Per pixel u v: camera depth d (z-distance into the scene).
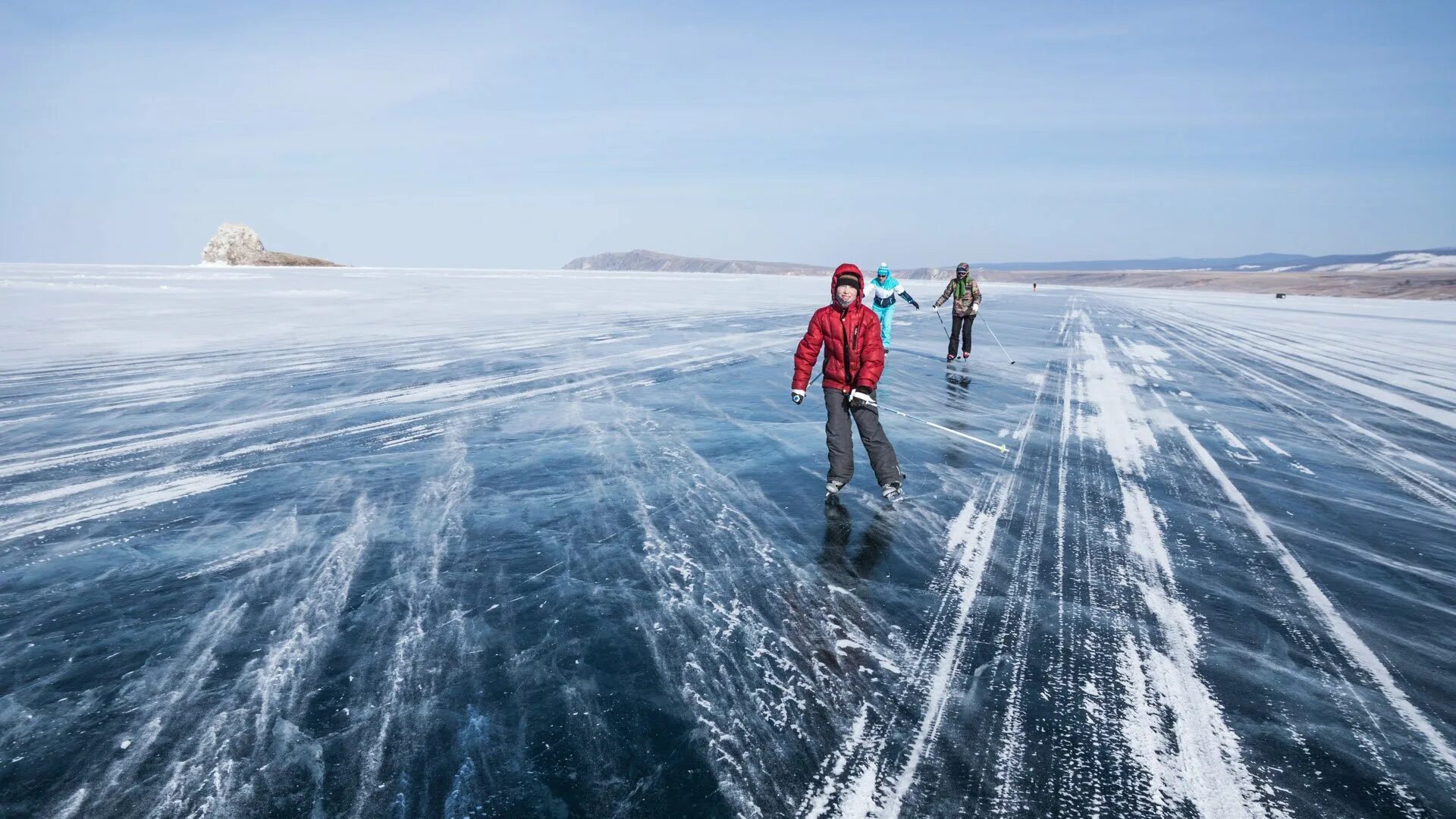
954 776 2.06
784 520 4.12
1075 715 2.36
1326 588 3.38
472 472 4.89
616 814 1.91
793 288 37.16
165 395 7.15
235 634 2.78
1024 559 3.64
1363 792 2.03
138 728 2.22
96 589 3.14
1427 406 8.14
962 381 9.37
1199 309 30.06
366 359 9.66
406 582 3.24
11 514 4.01
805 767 2.10
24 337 10.84
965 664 2.65
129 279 28.59
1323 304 36.31
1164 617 3.07
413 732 2.22
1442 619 3.10
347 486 4.57
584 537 3.80
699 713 2.34
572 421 6.46
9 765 2.05
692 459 5.34
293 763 2.08
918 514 4.27
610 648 2.71
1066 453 5.83
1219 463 5.62
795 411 7.09
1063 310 26.33
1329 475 5.32
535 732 2.23
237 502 4.25
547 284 34.66
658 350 11.29
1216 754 2.18
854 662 2.65
